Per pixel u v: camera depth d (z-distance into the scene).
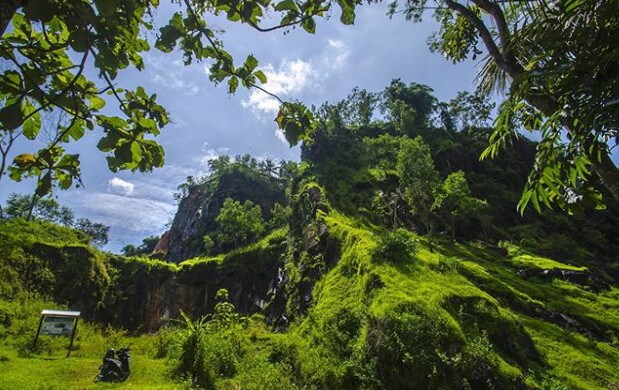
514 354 15.98
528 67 3.17
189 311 41.97
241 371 15.13
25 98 1.81
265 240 43.75
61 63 1.95
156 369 15.10
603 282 29.45
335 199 42.31
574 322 21.61
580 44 2.77
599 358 17.97
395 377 13.59
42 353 16.70
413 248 22.03
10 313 21.14
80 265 34.72
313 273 29.19
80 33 1.62
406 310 15.52
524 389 13.70
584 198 3.39
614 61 2.52
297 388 13.95
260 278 40.53
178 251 72.31
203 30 2.15
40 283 30.97
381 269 20.00
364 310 17.77
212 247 60.31
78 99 1.89
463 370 13.45
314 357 15.56
